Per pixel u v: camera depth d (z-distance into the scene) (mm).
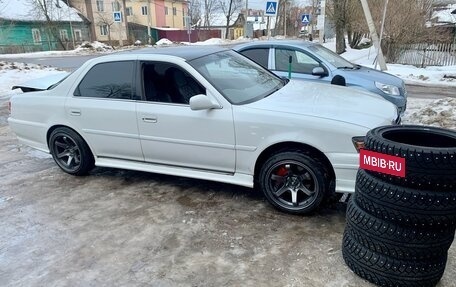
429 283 2564
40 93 4887
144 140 4207
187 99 3945
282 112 3566
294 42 7074
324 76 6508
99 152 4609
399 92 6336
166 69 4078
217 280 2801
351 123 3355
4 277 2934
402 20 16828
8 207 4055
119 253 3176
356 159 3305
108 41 45812
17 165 5328
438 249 2500
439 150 2301
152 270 2943
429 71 14867
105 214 3838
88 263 3061
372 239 2576
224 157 3854
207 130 3828
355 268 2736
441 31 18016
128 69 4250
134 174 4875
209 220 3641
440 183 2322
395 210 2436
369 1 18203
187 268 2949
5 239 3451
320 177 3494
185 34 54500
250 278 2803
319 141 3408
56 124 4715
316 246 3158
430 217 2377
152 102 4098
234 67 4434
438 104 7477
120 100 4266
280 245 3197
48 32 39781
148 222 3646
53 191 4434
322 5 15766
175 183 4531
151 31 53188
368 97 4180
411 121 6684
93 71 4465
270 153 3715
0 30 38844
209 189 4328
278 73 6762
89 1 47938
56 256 3174
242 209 3840
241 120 3654
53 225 3662
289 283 2723
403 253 2490
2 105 9438
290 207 3664
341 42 22391
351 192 3412
